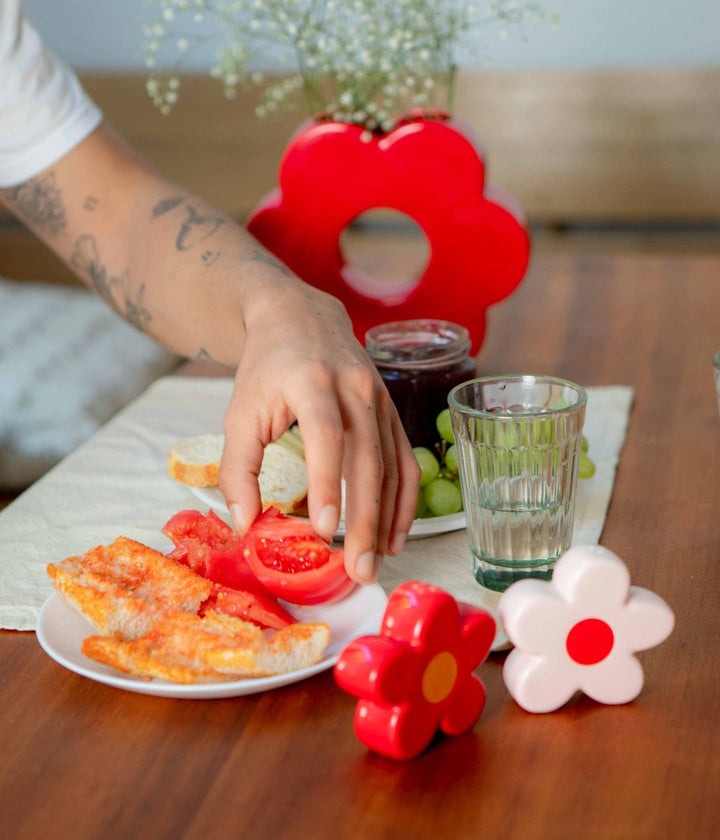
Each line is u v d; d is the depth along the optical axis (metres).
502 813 0.53
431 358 0.94
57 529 0.89
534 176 2.41
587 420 1.08
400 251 2.50
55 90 1.17
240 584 0.72
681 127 2.33
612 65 2.39
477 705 0.60
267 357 0.73
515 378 0.79
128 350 1.91
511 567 0.75
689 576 0.77
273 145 2.43
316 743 0.59
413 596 0.57
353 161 1.19
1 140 1.16
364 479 0.69
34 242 2.56
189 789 0.56
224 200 2.49
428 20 1.21
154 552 0.72
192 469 0.92
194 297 1.01
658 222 2.42
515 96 2.36
